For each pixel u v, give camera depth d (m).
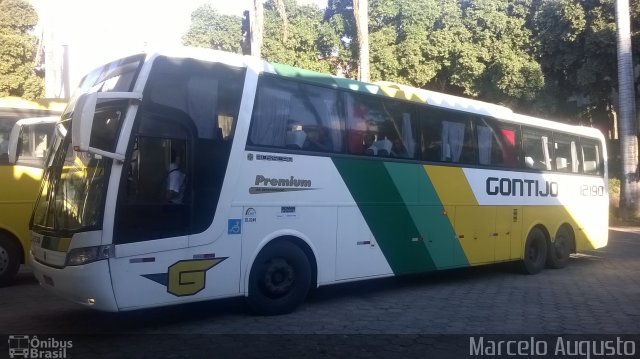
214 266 7.36
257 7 20.62
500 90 24.36
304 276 8.36
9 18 22.22
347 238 8.92
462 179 10.88
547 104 24.00
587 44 22.92
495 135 11.74
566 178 13.67
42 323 7.65
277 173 8.03
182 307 8.61
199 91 7.38
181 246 7.05
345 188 8.89
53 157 7.68
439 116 10.55
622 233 20.08
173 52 7.22
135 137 6.75
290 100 8.29
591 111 26.45
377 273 9.34
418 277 11.96
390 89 9.70
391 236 9.55
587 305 9.23
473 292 10.33
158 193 6.90
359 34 20.59
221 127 7.52
